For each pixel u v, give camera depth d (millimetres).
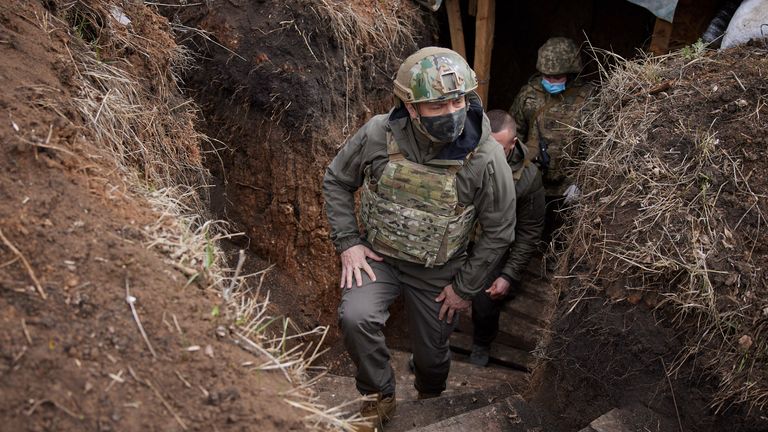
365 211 3408
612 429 3133
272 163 4852
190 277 2410
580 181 3939
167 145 3627
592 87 5316
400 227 3271
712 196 3236
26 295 2086
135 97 3451
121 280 2246
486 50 5738
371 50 5164
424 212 3229
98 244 2307
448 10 5805
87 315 2113
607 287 3311
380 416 3662
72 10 3396
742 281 3045
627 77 3986
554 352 3615
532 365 4500
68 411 1896
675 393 3148
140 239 2439
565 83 5301
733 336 3004
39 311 2064
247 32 4797
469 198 3264
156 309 2215
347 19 4930
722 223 3170
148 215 2611
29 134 2498
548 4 6488
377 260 3449
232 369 2178
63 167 2510
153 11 4453
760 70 3633
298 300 4961
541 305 5562
